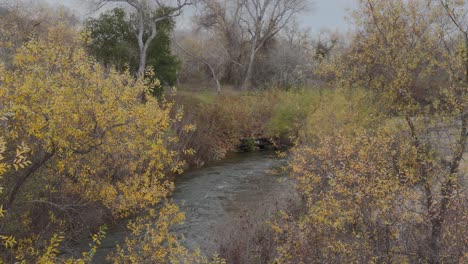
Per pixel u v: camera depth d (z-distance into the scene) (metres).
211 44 39.16
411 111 7.06
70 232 8.09
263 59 41.16
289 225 7.03
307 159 7.10
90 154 6.64
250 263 7.40
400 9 7.29
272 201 10.68
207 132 21.56
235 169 18.47
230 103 25.44
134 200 7.02
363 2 7.66
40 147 5.80
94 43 22.08
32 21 15.35
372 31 7.79
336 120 13.16
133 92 5.90
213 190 14.64
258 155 22.50
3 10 16.64
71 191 7.19
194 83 37.41
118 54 22.27
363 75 7.91
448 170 6.67
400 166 6.39
